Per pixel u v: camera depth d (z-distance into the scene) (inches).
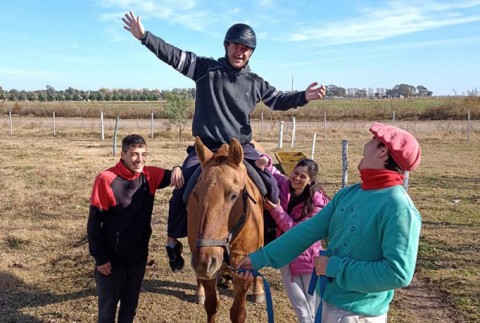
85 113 1541.6
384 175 90.5
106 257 140.7
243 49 157.2
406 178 334.3
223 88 160.9
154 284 218.2
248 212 139.5
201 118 163.6
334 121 1393.9
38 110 1582.2
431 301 203.8
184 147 762.8
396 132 90.1
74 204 358.6
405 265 82.7
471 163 606.2
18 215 325.7
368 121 1381.6
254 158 163.6
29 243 269.7
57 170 493.0
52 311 190.1
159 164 561.9
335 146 802.2
